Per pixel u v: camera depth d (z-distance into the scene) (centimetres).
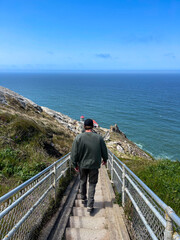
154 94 14762
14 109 1641
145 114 7819
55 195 491
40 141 1016
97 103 10288
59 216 439
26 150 868
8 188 513
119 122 6531
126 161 1365
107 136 2733
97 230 391
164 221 217
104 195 583
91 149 450
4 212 237
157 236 261
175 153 4016
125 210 427
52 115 2548
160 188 552
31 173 635
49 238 358
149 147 4306
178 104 10331
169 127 5966
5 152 744
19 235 298
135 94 14650
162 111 8481
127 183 463
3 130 917
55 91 16075
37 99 11119
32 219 352
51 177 501
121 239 353
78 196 598
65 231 388
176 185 543
